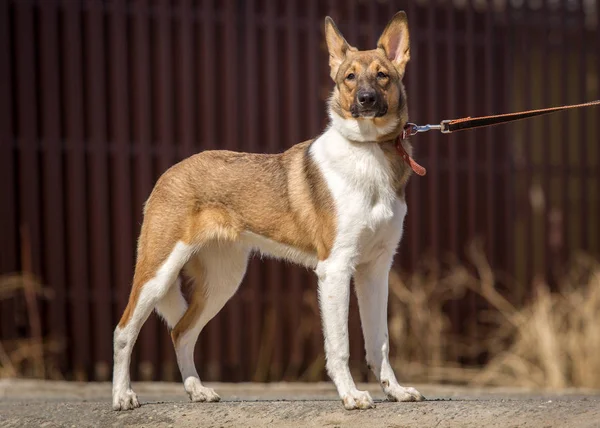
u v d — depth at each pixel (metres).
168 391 9.47
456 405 6.03
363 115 6.21
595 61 12.80
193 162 6.95
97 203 10.78
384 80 6.39
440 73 11.95
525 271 12.32
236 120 11.04
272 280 11.12
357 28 11.41
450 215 11.91
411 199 11.66
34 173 10.67
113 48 10.79
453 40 11.90
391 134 6.38
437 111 11.93
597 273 11.61
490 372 11.05
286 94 11.25
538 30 12.48
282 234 6.69
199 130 11.05
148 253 6.79
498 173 12.27
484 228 12.13
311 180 6.49
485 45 12.10
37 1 10.65
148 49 10.84
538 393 9.38
